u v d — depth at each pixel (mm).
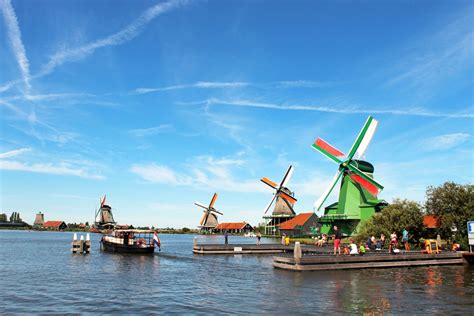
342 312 16797
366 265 32312
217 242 90812
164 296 20984
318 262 30922
